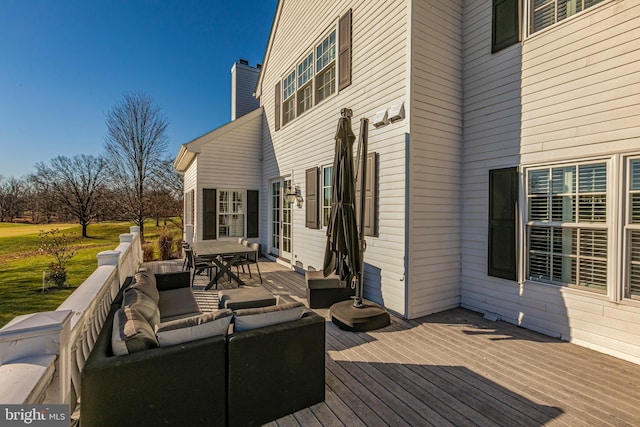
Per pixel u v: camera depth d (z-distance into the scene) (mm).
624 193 2855
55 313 1532
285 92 7582
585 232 3137
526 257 3605
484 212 4055
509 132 3762
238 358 1873
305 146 6512
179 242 10281
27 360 1334
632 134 2787
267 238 8594
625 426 1949
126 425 1559
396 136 4023
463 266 4336
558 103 3303
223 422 1836
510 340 3256
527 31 3588
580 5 3184
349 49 4984
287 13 7328
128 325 1774
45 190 18234
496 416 2047
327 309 4328
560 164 3295
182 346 1725
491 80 3957
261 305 3188
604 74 2967
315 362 2152
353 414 2068
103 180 16922
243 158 8664
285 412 2039
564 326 3250
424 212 3975
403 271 3922
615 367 2682
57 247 7766
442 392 2318
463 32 4305
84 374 1467
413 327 3619
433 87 4016
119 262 3547
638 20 2756
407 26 3842
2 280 7613
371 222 4438
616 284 2891
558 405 2160
